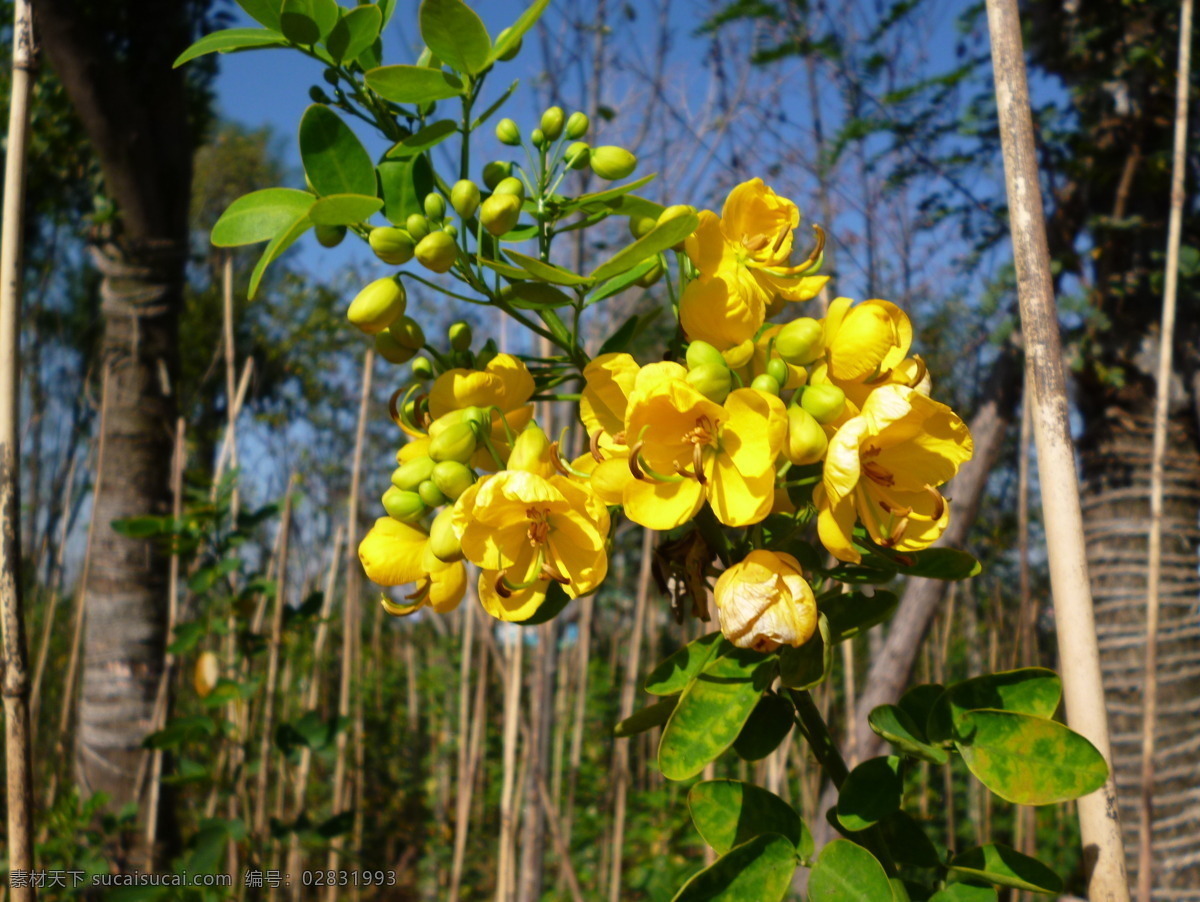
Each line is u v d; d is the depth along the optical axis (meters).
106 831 0.83
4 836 0.90
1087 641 0.27
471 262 0.31
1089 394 0.84
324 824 0.77
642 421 0.27
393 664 1.93
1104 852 0.25
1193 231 0.83
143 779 0.87
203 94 1.22
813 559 0.30
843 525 0.27
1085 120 0.86
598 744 1.57
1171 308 0.42
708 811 0.29
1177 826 0.71
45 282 1.21
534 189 0.34
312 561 1.75
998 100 0.29
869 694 0.80
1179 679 0.74
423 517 0.31
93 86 0.91
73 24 0.89
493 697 1.65
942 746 0.28
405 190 0.32
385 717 1.69
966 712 0.27
